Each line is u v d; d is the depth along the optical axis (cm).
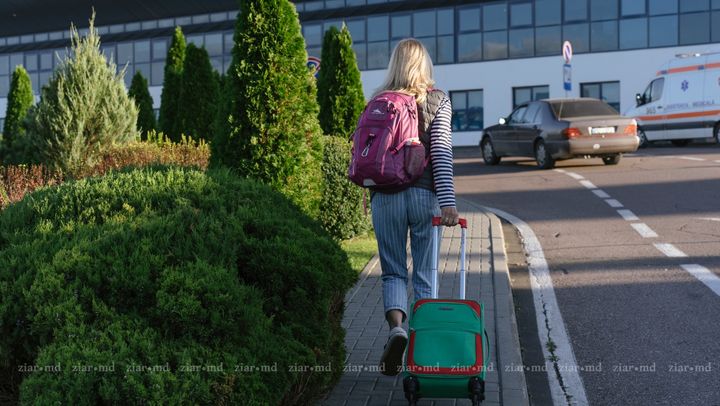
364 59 3897
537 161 2019
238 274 401
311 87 698
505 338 584
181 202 427
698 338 605
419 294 481
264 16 664
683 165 1827
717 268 830
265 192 479
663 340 606
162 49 4353
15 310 362
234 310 359
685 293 738
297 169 669
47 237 408
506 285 752
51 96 1329
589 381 529
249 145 659
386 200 480
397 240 484
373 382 498
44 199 439
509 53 3678
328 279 411
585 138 1909
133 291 364
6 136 1925
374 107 474
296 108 671
